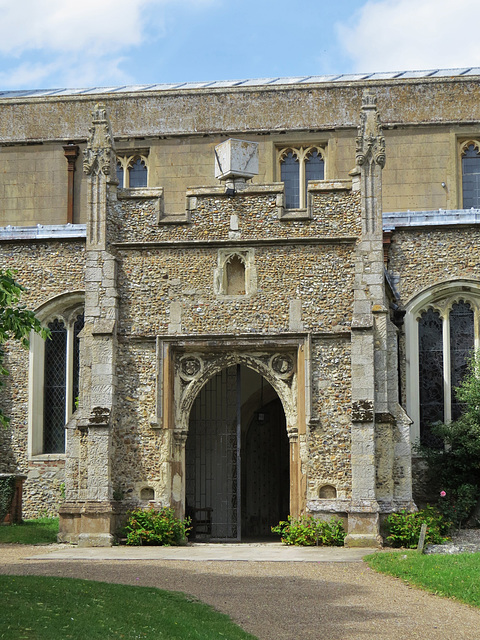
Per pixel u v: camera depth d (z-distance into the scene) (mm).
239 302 21406
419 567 15953
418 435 24891
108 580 15234
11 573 15898
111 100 29984
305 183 29438
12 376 26141
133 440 21234
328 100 29359
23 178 30031
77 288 25969
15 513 23766
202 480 23797
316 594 14242
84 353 21312
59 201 29859
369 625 12328
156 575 15820
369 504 20062
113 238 21875
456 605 13547
